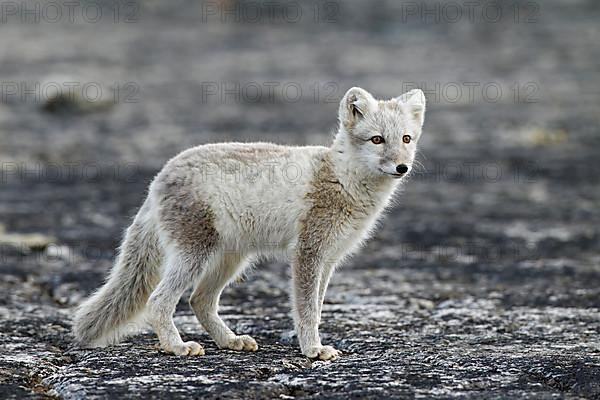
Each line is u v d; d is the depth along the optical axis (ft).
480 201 58.75
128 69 111.14
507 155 72.13
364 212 30.07
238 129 79.97
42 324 32.68
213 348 29.63
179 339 28.45
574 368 26.78
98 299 29.25
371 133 29.63
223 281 29.84
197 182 28.19
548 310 35.37
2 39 130.41
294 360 28.04
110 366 27.04
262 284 39.88
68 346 30.04
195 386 25.07
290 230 29.25
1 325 32.35
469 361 27.86
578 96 95.55
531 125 82.33
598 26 138.92
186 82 104.53
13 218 52.29
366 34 136.46
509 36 132.98
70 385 25.32
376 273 42.29
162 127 81.56
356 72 107.86
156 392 24.50
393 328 32.60
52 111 88.28
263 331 32.32
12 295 37.11
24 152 71.56
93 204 56.24
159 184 28.60
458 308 35.81
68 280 39.83
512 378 26.17
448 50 123.13
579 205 57.16
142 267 29.17
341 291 38.63
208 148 29.01
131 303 29.32
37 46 125.29
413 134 30.50
